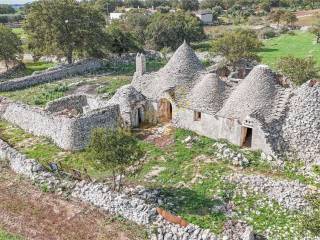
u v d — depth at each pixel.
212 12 133.75
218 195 25.50
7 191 26.17
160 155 31.20
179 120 35.56
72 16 61.38
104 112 34.78
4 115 40.78
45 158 31.81
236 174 27.39
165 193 26.05
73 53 68.19
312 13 138.38
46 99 47.06
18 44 64.88
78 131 33.00
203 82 34.47
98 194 24.20
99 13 64.94
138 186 26.73
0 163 29.92
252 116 30.23
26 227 22.70
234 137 31.67
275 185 25.77
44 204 24.59
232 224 22.16
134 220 22.47
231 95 32.84
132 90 37.03
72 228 22.42
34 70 64.06
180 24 88.00
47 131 35.34
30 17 61.34
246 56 59.28
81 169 29.75
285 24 116.12
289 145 29.64
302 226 21.33
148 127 36.84
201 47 85.00
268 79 31.50
